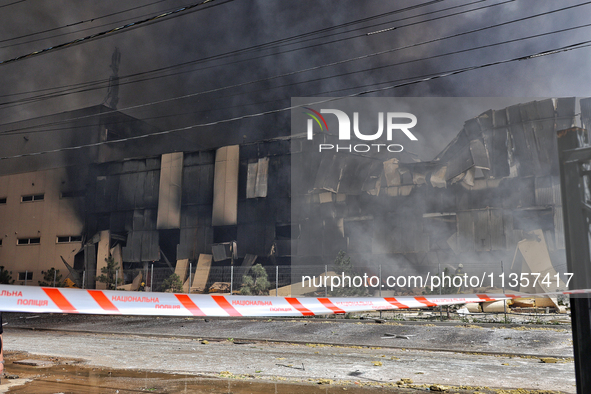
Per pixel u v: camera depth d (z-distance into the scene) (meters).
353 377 6.77
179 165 45.91
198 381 6.46
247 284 33.50
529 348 9.69
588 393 2.25
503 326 13.02
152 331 14.30
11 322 18.23
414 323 14.21
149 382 6.41
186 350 10.09
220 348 10.49
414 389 5.90
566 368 7.54
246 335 13.01
